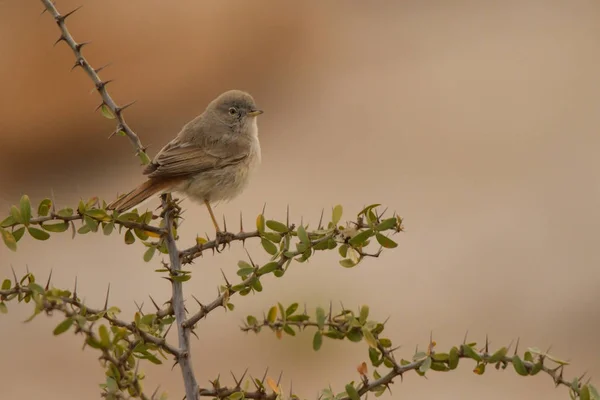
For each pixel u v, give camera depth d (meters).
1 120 18.39
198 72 20.66
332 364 12.22
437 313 13.25
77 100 18.84
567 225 16.02
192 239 15.38
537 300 13.67
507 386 11.92
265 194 17.22
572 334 12.88
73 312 3.85
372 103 21.55
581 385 4.41
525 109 21.02
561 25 25.39
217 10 21.23
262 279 13.43
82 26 19.22
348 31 24.80
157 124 19.86
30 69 18.61
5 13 18.78
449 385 11.98
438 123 20.53
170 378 11.92
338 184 17.80
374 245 15.25
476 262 14.80
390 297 13.56
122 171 18.67
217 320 12.94
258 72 21.95
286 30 22.81
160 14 20.16
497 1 27.19
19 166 18.48
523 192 17.36
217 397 4.62
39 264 14.63
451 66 23.25
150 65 20.00
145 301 13.59
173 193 8.78
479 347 12.45
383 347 4.72
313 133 20.31
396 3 26.75
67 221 4.75
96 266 14.64
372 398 11.72
